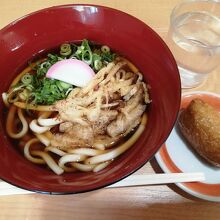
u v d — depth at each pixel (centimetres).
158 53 24
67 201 23
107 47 28
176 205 23
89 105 25
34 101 26
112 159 23
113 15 25
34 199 23
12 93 26
